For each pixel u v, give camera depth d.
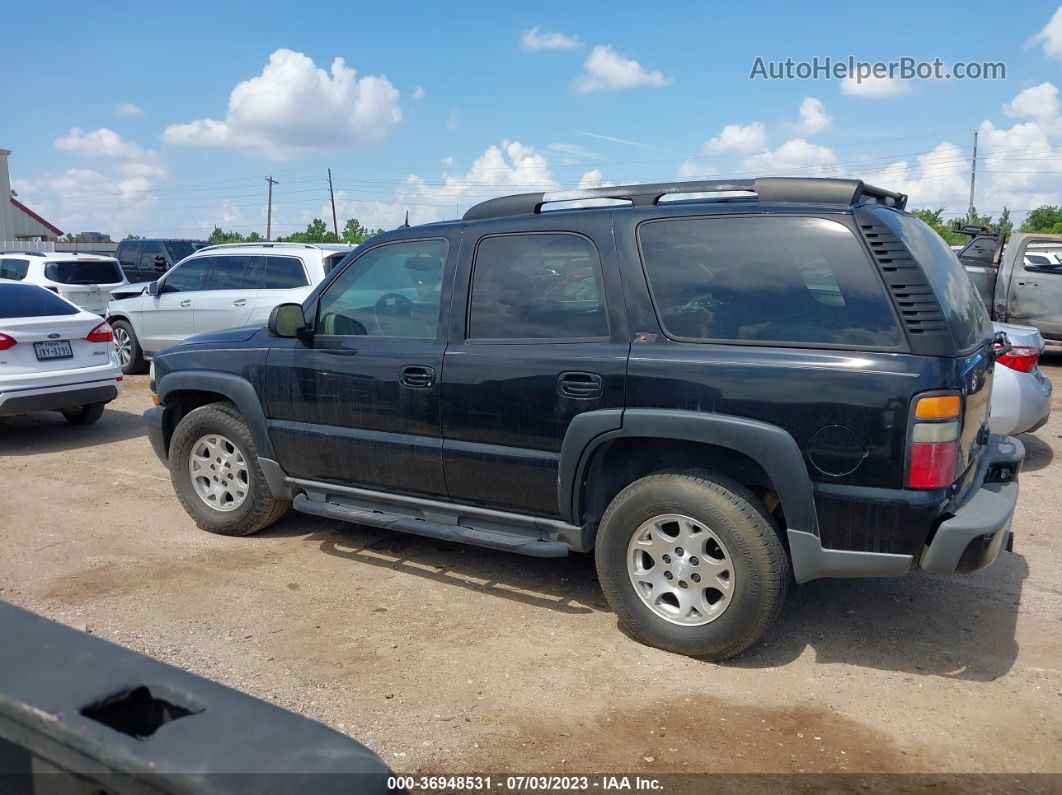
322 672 3.72
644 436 3.73
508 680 3.65
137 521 5.87
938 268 3.63
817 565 3.50
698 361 3.63
